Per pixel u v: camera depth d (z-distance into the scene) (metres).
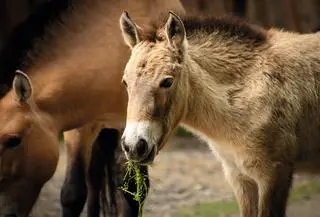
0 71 13.62
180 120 12.56
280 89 13.05
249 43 13.24
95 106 14.15
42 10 14.27
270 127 12.91
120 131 14.91
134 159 11.38
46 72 13.72
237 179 13.60
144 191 14.55
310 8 30.38
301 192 20.53
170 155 25.69
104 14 14.50
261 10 30.91
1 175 12.89
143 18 14.84
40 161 13.21
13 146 12.94
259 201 13.09
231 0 31.08
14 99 13.12
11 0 30.70
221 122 12.95
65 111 13.81
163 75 11.73
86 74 13.93
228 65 13.01
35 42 13.88
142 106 11.55
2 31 30.56
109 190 15.85
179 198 20.64
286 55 13.31
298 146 13.34
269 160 12.96
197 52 12.86
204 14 13.66
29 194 13.23
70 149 14.98
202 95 12.77
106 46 14.24
